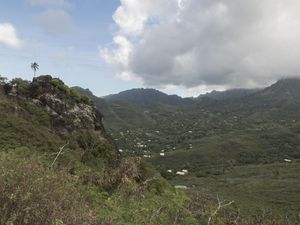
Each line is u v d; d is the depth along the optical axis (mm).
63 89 34875
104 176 13609
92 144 21891
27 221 6160
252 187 151875
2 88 31844
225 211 24516
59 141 24375
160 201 14031
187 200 18922
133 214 10969
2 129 21984
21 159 7211
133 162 14953
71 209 7164
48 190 6848
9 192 6297
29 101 31922
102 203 10984
